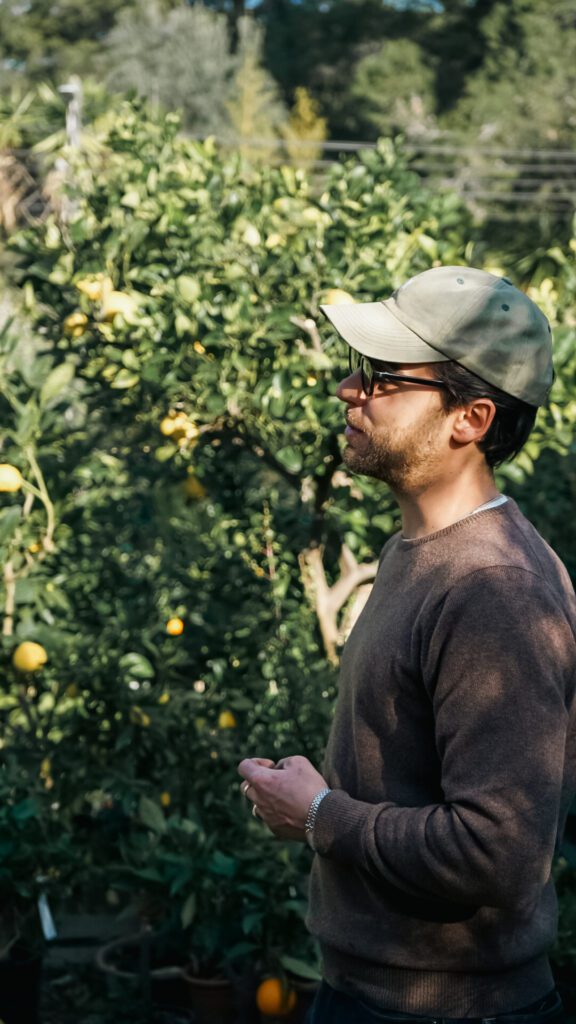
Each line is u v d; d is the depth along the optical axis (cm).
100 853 326
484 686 132
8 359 336
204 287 323
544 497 475
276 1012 284
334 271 324
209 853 285
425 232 366
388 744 144
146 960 326
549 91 2378
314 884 160
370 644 146
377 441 150
